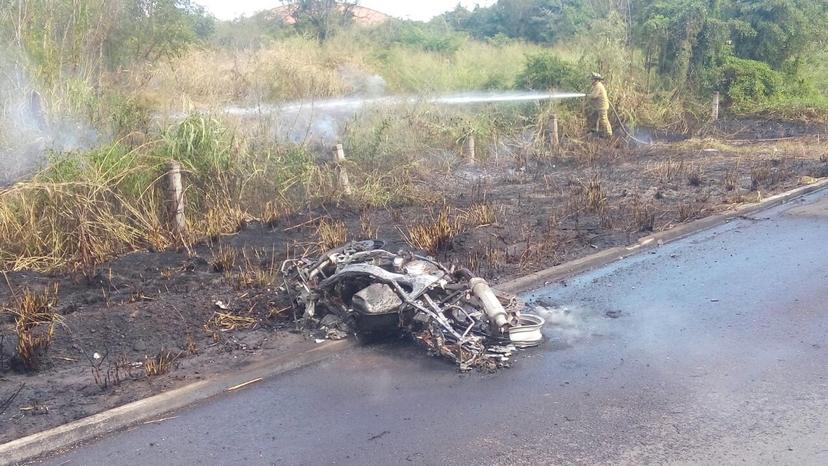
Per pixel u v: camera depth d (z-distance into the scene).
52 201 8.64
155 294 7.38
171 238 9.05
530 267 8.25
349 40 22.22
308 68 16.66
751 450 4.34
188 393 5.35
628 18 24.39
